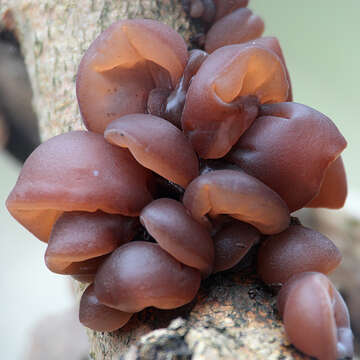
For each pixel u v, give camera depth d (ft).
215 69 1.08
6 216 3.63
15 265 3.50
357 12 3.24
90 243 1.09
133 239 1.12
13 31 1.40
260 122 1.11
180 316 1.10
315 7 3.34
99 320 1.11
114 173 1.09
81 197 1.08
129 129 1.08
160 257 1.08
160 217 1.07
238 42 1.24
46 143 1.10
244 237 1.11
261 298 1.11
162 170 1.08
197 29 1.27
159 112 1.14
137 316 1.13
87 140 1.10
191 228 1.08
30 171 1.09
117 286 1.08
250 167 1.10
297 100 3.49
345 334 1.07
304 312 1.05
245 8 1.25
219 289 1.11
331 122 1.11
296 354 1.06
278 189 1.11
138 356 1.05
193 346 1.05
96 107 1.14
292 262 1.10
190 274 1.09
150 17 1.26
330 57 3.43
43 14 1.30
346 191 1.19
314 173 1.10
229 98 1.09
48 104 1.29
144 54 1.13
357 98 3.40
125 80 1.14
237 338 1.07
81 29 1.27
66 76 1.27
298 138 1.10
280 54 1.18
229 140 1.10
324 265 1.11
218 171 1.08
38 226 1.13
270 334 1.07
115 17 1.27
